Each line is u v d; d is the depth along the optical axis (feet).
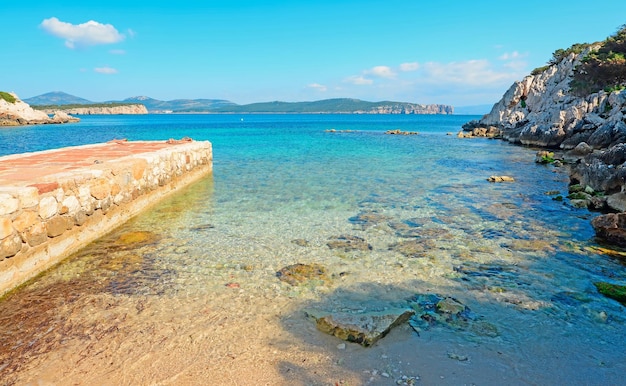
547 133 125.90
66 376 16.15
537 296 22.98
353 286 24.43
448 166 81.00
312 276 25.86
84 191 31.42
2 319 20.34
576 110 125.90
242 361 17.16
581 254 29.71
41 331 19.33
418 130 251.39
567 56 193.77
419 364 16.88
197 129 254.47
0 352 17.65
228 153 104.78
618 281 24.97
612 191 47.39
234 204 46.32
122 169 38.40
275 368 16.71
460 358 17.26
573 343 18.35
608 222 33.42
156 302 22.35
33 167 35.73
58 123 372.99
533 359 17.19
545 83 197.88
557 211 42.60
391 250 30.83
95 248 31.17
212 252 30.45
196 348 18.07
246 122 413.18
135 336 19.01
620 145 58.29
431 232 35.32
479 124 234.58
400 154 104.17
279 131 229.86
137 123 385.09
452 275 26.04
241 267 27.48
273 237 34.12
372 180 62.54
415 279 25.45
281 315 20.97
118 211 37.60
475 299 22.67
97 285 24.47
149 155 46.50
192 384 15.72
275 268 27.30
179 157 55.83
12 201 23.22
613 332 19.21
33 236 25.23
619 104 109.70
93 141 147.54
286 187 56.59
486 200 48.34
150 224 38.11
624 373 16.28
